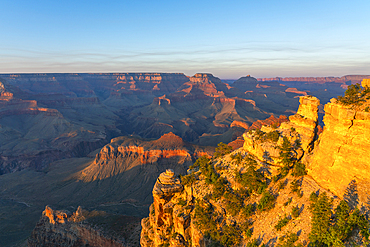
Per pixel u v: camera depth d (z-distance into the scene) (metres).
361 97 40.06
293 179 48.75
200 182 59.41
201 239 49.00
